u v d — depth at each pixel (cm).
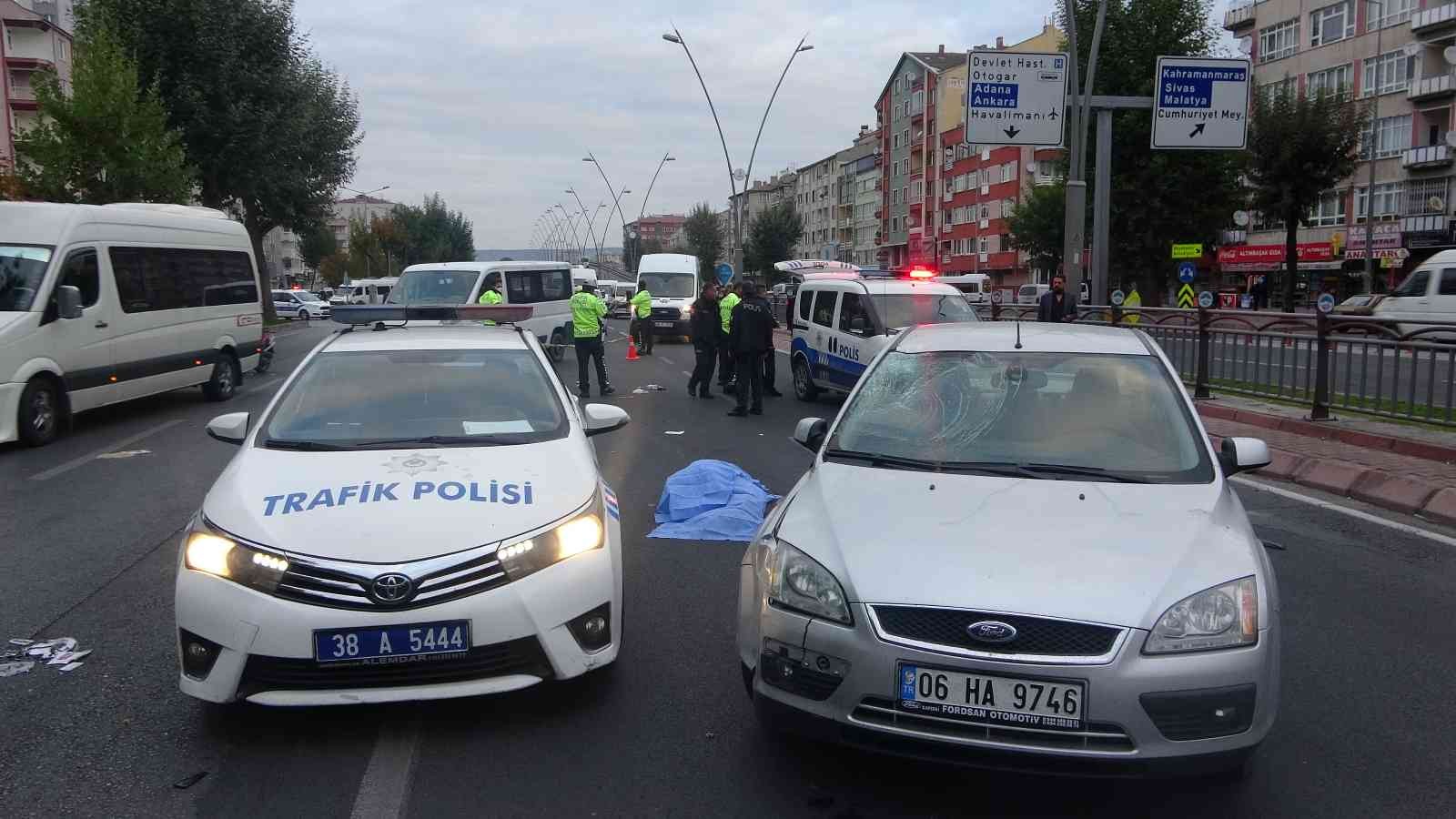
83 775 373
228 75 3139
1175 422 453
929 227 7988
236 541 396
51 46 6228
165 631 537
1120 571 339
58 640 521
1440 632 542
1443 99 4522
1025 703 321
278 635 379
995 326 547
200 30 3050
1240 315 1330
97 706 436
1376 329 1070
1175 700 319
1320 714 438
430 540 397
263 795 359
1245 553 357
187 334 1480
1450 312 2239
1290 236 4150
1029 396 473
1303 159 3984
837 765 385
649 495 895
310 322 5272
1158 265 3669
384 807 351
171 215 1470
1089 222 3662
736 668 484
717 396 1733
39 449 1148
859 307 1451
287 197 3728
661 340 3659
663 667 484
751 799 359
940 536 361
